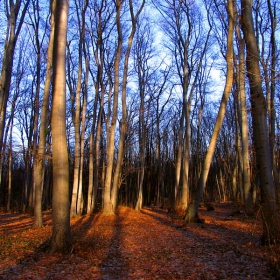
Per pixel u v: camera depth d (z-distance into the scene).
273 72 7.89
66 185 7.82
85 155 21.09
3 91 12.22
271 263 6.07
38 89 19.47
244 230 11.52
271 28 15.35
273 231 7.56
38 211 13.40
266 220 7.72
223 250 8.25
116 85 18.08
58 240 7.71
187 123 18.30
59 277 6.02
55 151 7.77
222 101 13.33
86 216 17.95
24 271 6.34
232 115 30.86
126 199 32.31
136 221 15.33
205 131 43.31
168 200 28.08
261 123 8.20
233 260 7.15
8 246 8.77
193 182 38.16
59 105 7.84
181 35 20.17
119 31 17.73
